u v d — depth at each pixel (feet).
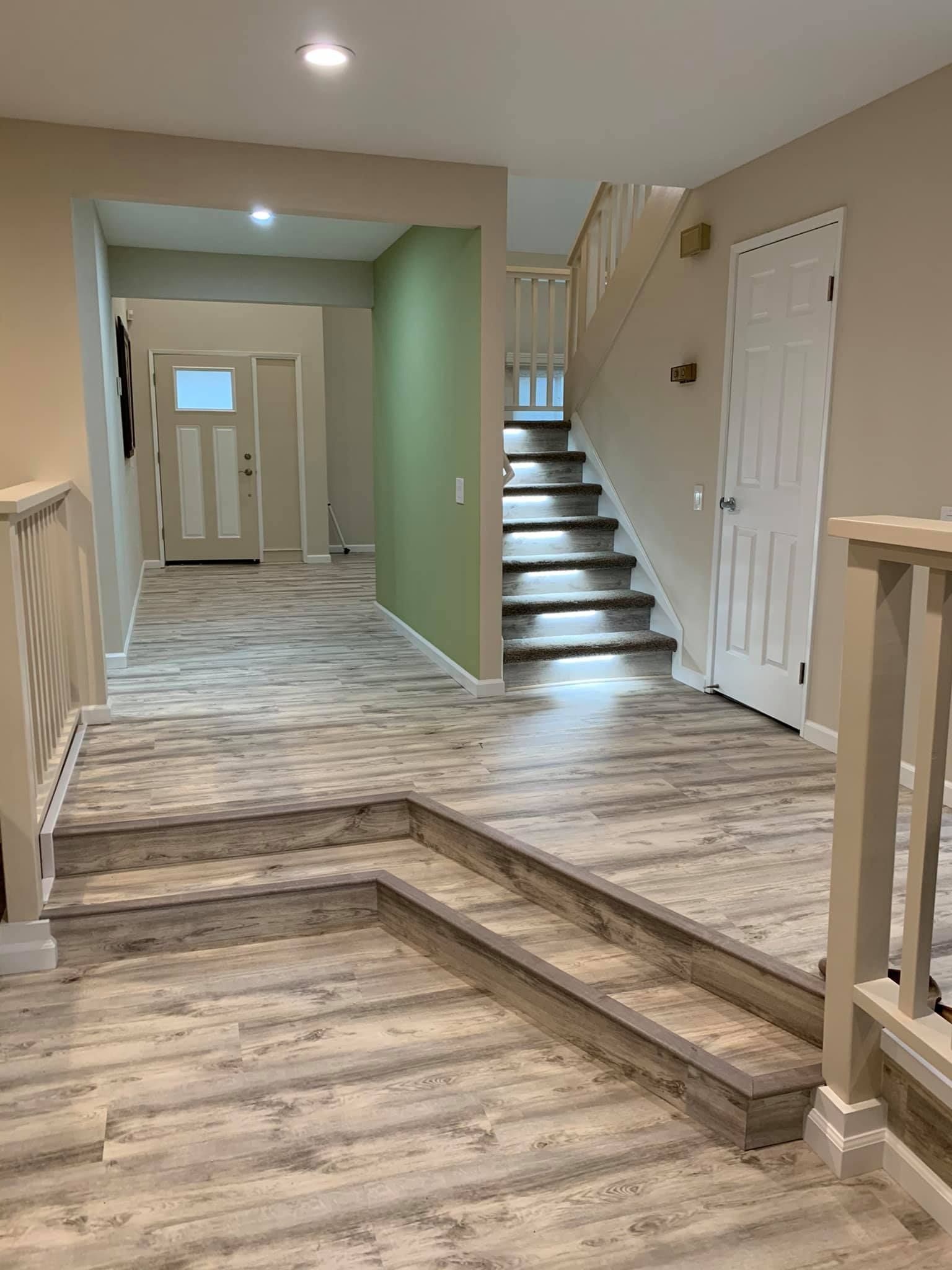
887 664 5.67
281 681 15.67
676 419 15.23
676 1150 6.39
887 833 5.86
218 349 29.01
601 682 15.64
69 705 12.39
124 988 8.33
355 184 12.56
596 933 8.54
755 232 12.92
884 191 10.60
